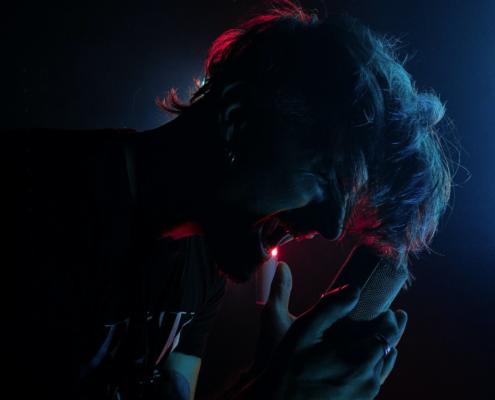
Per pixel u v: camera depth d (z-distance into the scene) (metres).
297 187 0.90
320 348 0.82
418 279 3.22
